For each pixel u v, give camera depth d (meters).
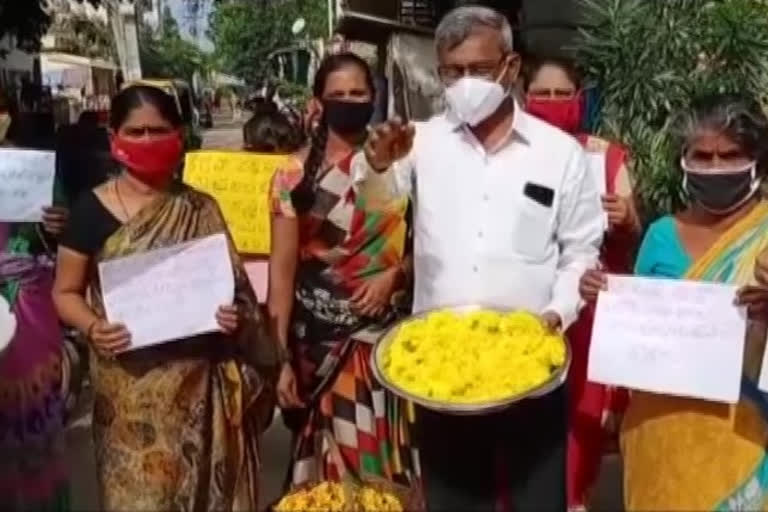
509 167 3.11
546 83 3.75
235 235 4.42
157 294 3.15
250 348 3.35
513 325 3.00
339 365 3.54
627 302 2.93
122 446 3.23
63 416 3.91
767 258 2.75
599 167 3.69
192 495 3.25
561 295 3.10
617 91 4.90
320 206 3.46
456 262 3.13
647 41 4.91
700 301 2.85
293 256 3.51
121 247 3.14
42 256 3.74
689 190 2.92
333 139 3.47
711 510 2.91
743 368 2.89
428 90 7.76
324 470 3.64
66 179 4.46
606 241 3.60
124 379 3.20
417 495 3.40
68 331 4.07
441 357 2.95
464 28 3.02
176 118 3.17
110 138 3.23
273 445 4.87
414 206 3.24
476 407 2.76
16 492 3.73
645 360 2.90
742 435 2.90
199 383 3.25
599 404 3.69
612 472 4.62
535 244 3.11
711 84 4.85
